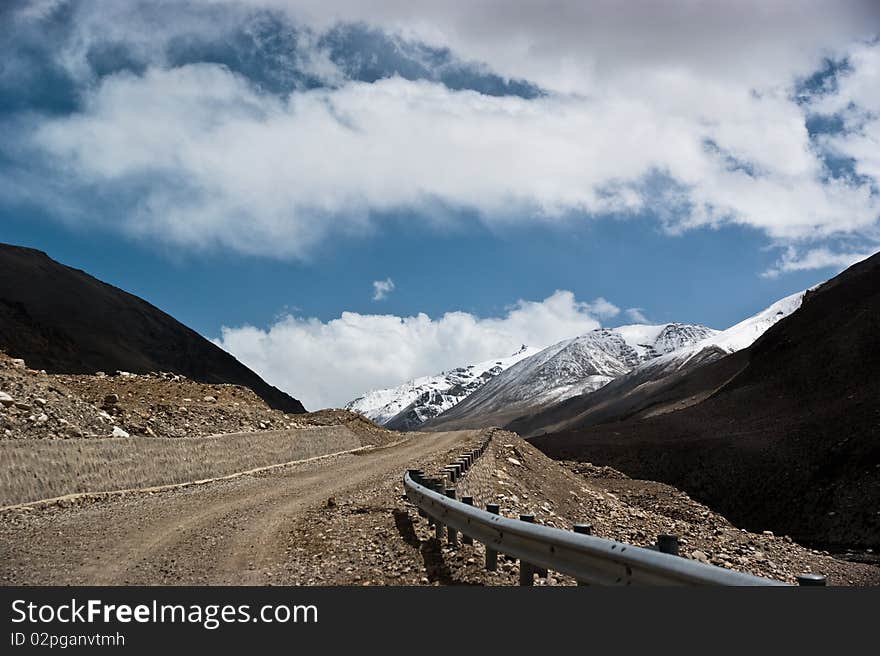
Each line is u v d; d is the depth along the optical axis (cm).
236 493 2147
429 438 5222
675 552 650
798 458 9719
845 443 9288
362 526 1496
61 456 1977
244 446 3122
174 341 16425
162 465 2439
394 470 2805
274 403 17050
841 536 7688
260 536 1388
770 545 3706
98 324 14900
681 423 13525
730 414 13425
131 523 1541
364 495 2022
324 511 1723
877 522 7400
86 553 1212
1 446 1781
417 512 1692
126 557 1183
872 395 10400
